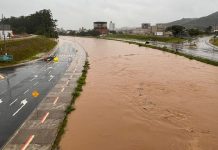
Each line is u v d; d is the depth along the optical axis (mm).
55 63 72875
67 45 148375
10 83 47938
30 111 32156
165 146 23172
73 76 53219
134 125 27625
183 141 23938
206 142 23641
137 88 42156
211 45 132375
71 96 38188
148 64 67938
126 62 72688
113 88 42531
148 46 127438
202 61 70500
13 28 190000
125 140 24438
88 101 35906
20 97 38375
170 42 164875
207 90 40344
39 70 61312
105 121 28844
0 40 98438
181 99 35875
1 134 25781
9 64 69438
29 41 107688
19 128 26953
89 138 24891
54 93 40031
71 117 30109
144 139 24531
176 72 55469
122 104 34344
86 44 159500
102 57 86875
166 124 27672
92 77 51812
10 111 32344
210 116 29594
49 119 29281
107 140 24469
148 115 30281
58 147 23047
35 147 23000
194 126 27016
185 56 83062
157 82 46031
